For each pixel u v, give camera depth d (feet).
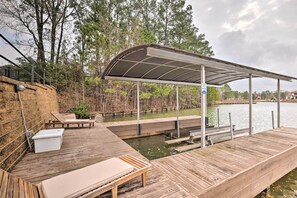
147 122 25.67
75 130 19.24
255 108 80.59
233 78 23.95
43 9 41.24
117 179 6.04
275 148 13.58
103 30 48.60
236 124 38.34
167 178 7.89
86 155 10.92
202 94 14.39
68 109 42.88
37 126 14.87
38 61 36.37
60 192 4.98
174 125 28.07
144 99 62.18
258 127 34.53
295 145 14.40
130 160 7.89
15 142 9.33
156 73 20.21
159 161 10.90
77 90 47.50
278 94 23.82
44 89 20.71
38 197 5.10
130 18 58.75
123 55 13.41
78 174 6.07
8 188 4.41
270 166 11.34
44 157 10.43
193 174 9.02
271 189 11.77
